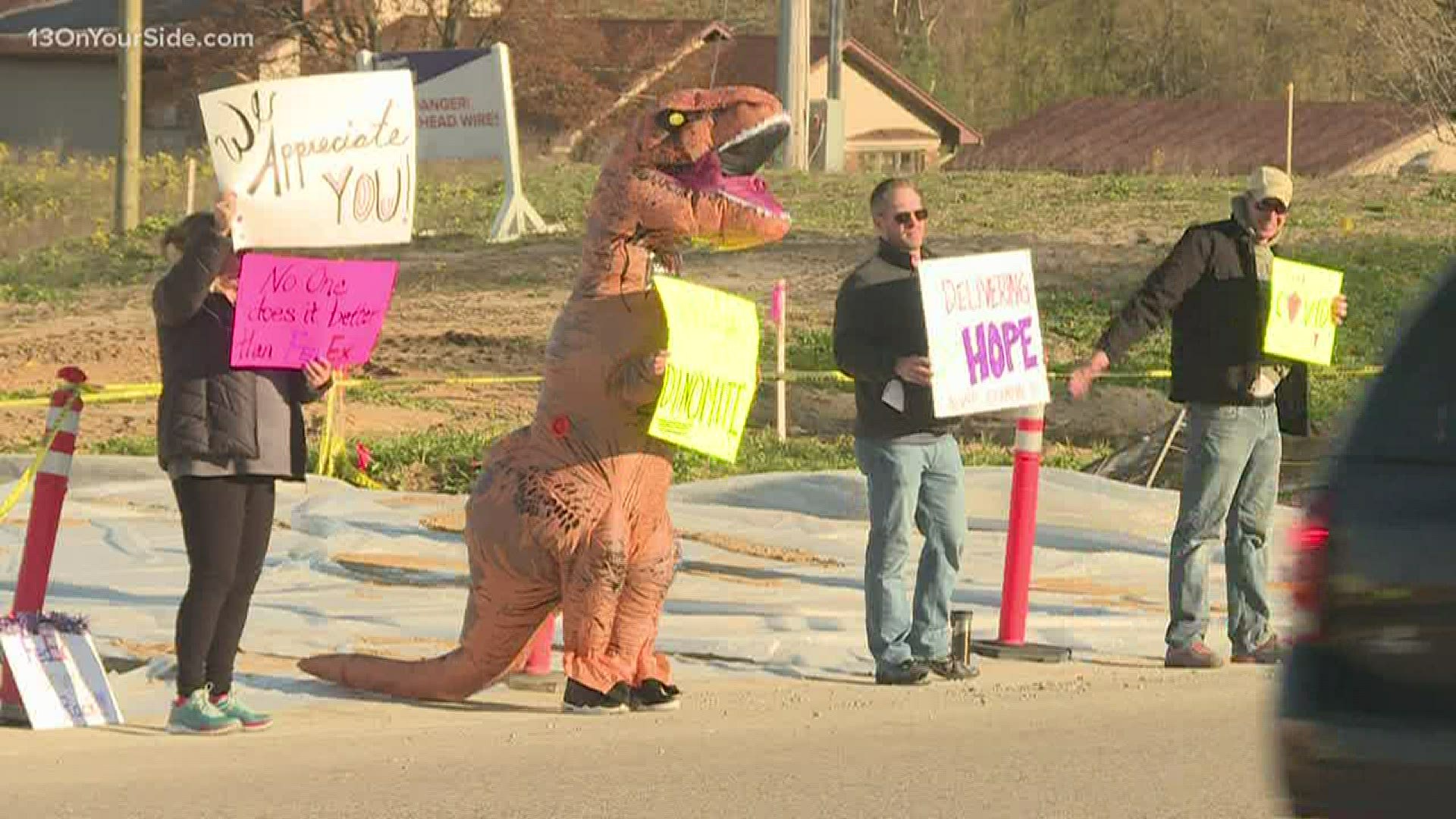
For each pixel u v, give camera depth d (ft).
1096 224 381.40
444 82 377.30
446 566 142.72
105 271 357.82
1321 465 55.52
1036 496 121.39
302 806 82.53
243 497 95.55
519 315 302.66
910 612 113.29
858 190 423.64
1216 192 421.59
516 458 102.63
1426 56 372.38
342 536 151.53
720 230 101.14
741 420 102.42
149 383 254.88
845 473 171.12
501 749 93.66
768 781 87.40
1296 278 116.67
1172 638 118.52
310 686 107.96
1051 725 99.60
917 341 110.22
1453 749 51.37
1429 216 388.57
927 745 94.79
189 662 95.50
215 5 561.43
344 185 96.22
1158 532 162.30
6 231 408.67
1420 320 54.44
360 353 96.58
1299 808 54.13
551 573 101.91
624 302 101.45
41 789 84.79
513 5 564.71
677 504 167.84
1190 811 82.53
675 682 111.86
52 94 607.78
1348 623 53.21
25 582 98.99
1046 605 135.64
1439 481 52.54
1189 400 116.98
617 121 579.48
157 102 600.39
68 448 98.89
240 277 93.66
